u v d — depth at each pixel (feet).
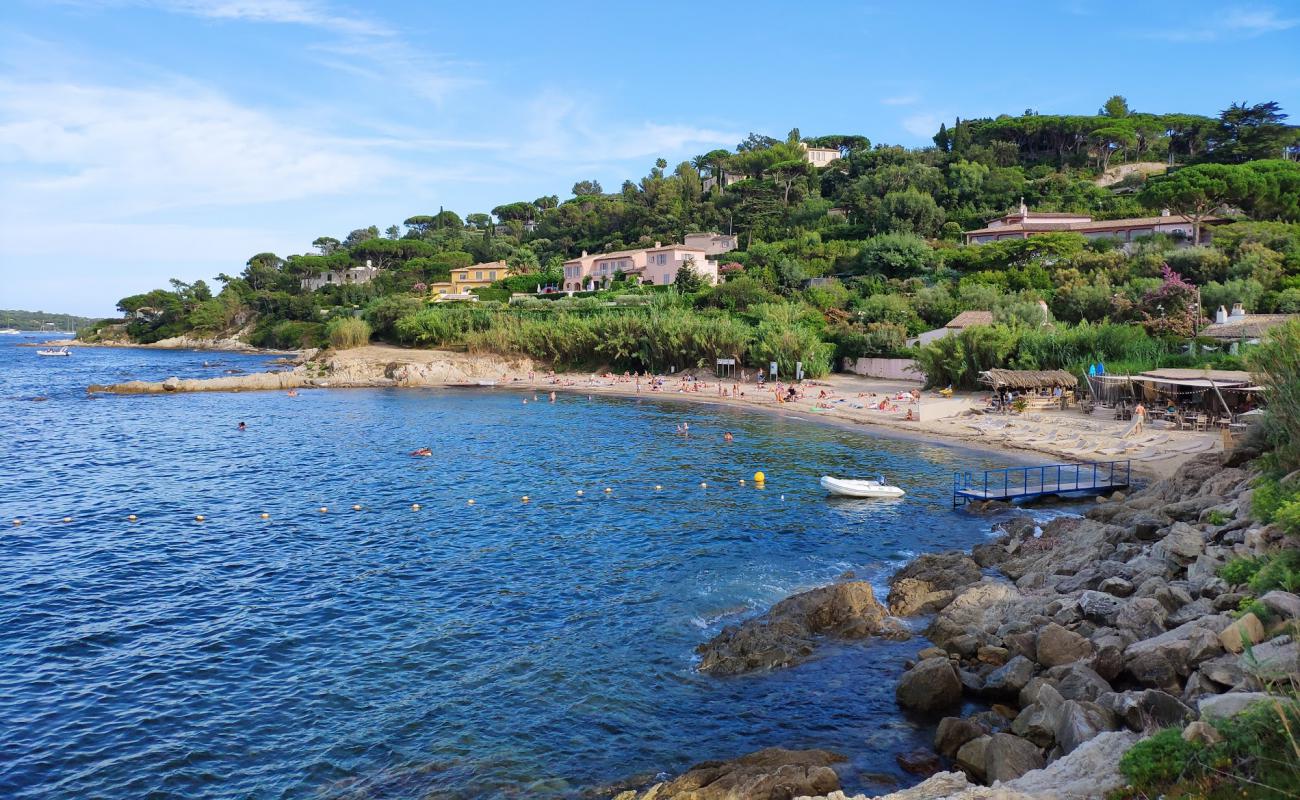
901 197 453.58
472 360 384.27
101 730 65.92
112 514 133.18
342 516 131.54
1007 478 142.10
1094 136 546.26
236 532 122.62
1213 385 163.22
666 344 349.20
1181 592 70.54
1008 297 300.81
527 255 618.85
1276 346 95.71
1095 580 81.10
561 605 91.45
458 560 108.27
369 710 68.64
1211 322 239.91
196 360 526.98
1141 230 361.10
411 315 452.35
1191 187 319.06
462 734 64.49
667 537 117.39
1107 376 198.70
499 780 58.03
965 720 59.57
